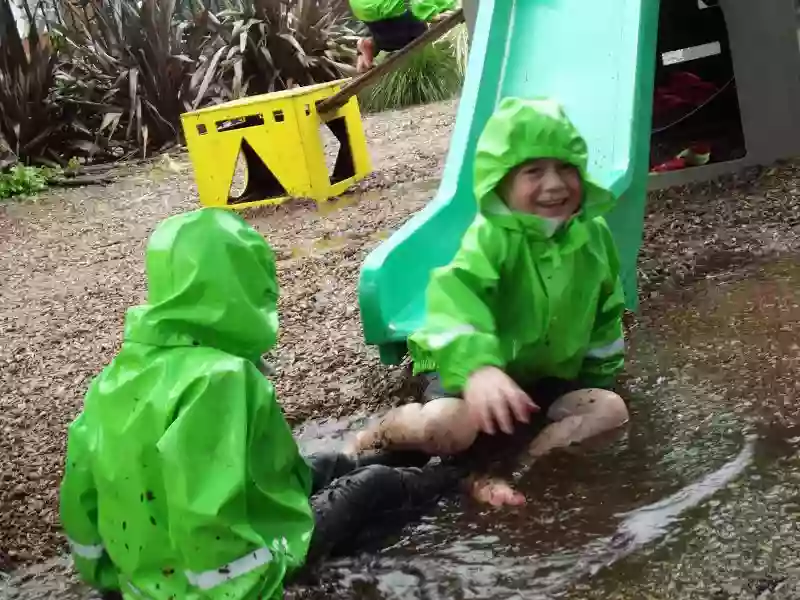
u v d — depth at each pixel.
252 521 1.42
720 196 3.54
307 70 8.19
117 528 1.47
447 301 1.93
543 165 1.91
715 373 2.17
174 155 6.94
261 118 5.20
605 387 2.15
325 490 1.75
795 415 1.90
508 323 2.03
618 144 2.68
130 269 4.24
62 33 7.93
